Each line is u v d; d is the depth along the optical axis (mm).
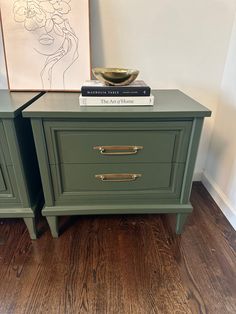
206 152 1401
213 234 1069
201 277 871
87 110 802
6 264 914
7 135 821
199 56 1156
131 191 963
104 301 784
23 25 1021
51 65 1075
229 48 1136
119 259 938
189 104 896
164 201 994
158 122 831
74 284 839
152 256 953
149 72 1175
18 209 960
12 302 780
